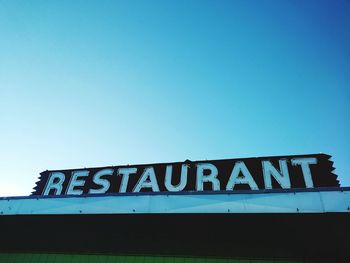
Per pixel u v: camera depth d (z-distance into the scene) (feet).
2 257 28.50
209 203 21.09
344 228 20.03
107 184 30.53
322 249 22.22
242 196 20.81
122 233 24.82
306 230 21.03
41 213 24.22
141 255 25.57
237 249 23.56
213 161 28.27
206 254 24.26
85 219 24.12
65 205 24.16
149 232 24.09
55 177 33.53
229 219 21.22
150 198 22.62
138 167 30.63
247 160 27.25
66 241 26.99
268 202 20.04
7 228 26.94
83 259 26.55
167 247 24.94
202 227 22.50
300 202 19.45
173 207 21.63
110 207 22.97
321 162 25.32
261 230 21.72
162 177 28.73
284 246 22.71
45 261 27.30
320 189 19.66
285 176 25.13
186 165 28.68
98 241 26.20
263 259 23.22
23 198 25.77
